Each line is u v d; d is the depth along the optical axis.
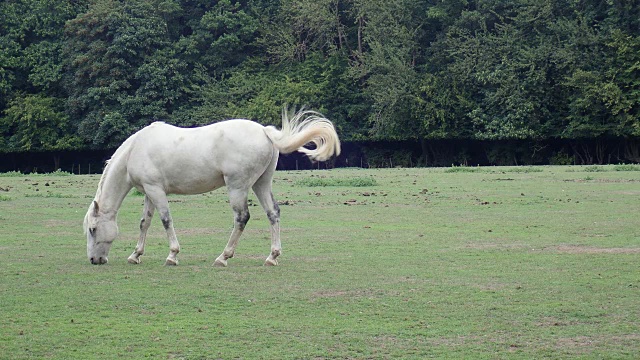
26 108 51.75
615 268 11.70
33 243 14.64
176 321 8.79
